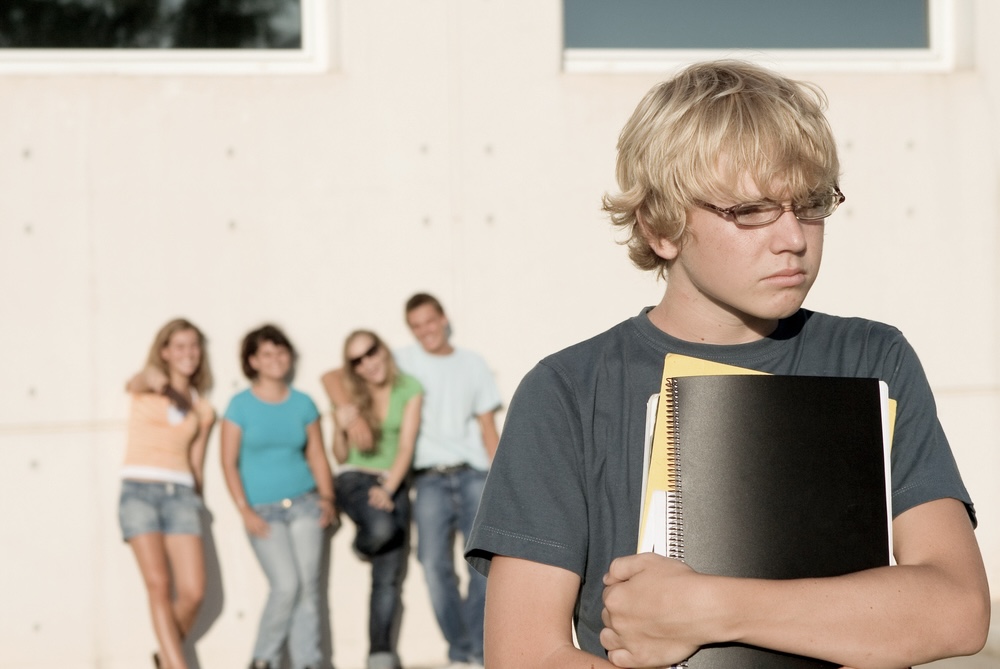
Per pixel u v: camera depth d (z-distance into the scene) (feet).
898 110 20.76
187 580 18.24
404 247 19.79
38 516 18.90
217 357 19.35
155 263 19.30
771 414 4.49
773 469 4.44
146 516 18.11
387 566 18.70
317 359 19.58
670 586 4.20
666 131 4.75
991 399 20.90
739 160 4.52
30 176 19.03
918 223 20.83
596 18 20.44
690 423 4.52
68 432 19.02
